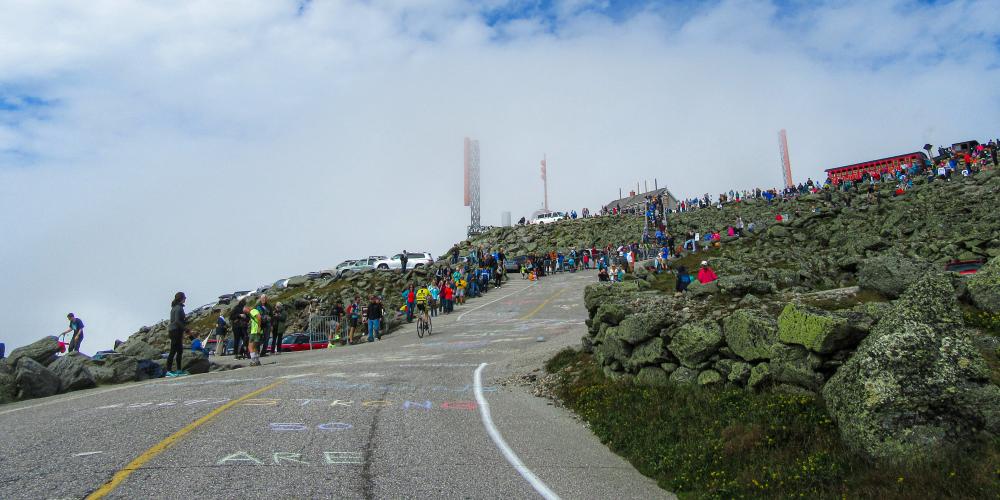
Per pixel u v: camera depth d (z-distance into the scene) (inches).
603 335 448.5
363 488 217.9
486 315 1147.9
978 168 1877.5
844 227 1457.9
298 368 563.2
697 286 508.7
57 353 526.0
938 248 929.5
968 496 178.7
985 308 293.9
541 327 899.4
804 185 2677.2
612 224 2869.1
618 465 270.7
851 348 273.0
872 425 218.8
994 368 237.1
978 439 206.7
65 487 207.6
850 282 653.9
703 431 280.1
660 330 381.4
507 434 314.0
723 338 339.0
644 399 342.0
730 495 220.5
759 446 248.4
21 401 432.5
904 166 2437.3
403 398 399.9
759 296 446.6
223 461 243.9
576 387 411.2
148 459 244.2
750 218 2273.6
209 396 400.8
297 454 258.2
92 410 355.3
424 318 898.7
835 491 203.3
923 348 227.0
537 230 3083.2
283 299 1771.7
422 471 243.1
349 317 1029.2
